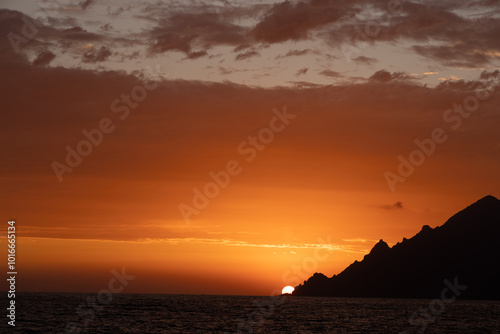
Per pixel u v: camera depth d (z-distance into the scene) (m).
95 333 88.00
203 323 109.06
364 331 98.56
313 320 122.50
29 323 102.62
